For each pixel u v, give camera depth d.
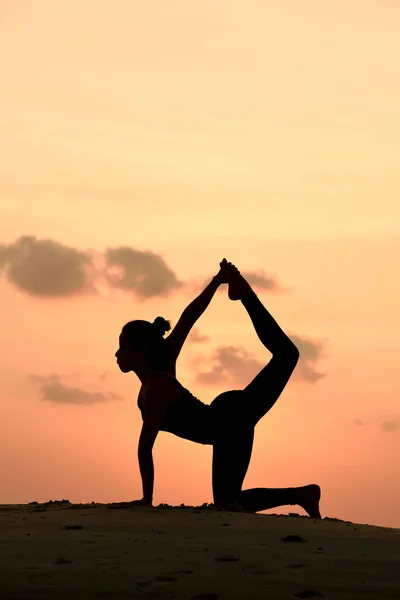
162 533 6.30
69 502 8.45
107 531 6.39
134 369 8.23
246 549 5.74
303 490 8.24
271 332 8.57
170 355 8.44
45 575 5.06
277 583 4.89
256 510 8.26
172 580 4.95
